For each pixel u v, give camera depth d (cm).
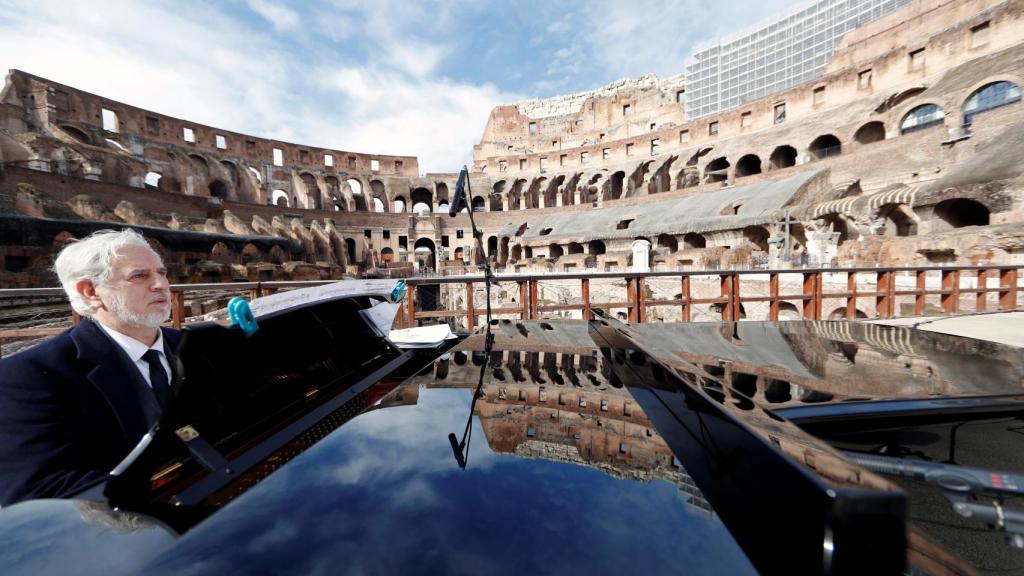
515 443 97
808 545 50
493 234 4694
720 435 87
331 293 235
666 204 3544
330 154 5016
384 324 283
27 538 65
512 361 190
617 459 87
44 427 139
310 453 92
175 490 99
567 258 3253
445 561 52
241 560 54
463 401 132
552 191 5062
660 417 113
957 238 1376
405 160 5378
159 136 3872
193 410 119
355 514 66
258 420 143
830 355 214
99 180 2700
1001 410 137
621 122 5447
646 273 535
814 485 53
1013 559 82
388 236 4597
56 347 154
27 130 3134
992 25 2511
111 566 56
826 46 5094
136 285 169
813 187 2502
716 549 55
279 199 5038
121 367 165
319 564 53
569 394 139
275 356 180
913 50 2888
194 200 3269
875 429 131
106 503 82
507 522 62
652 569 50
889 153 2377
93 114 3456
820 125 3203
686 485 74
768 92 5603
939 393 152
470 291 519
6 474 130
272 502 71
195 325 140
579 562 52
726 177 4088
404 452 91
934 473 101
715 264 2264
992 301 1080
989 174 1531
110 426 157
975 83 2214
